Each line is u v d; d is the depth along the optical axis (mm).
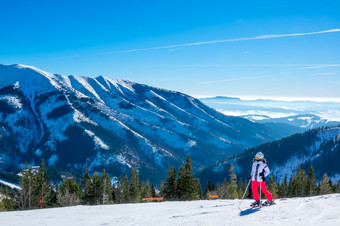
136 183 74875
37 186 55844
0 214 14984
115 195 78688
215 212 11406
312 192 69688
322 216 8297
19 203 51750
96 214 14211
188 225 9492
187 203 17516
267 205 11281
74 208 16703
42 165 61781
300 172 72438
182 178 54500
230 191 69625
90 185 66688
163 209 14797
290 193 74000
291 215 8953
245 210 10914
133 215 13039
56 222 12289
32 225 11836
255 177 11148
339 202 9812
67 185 64125
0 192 56875
